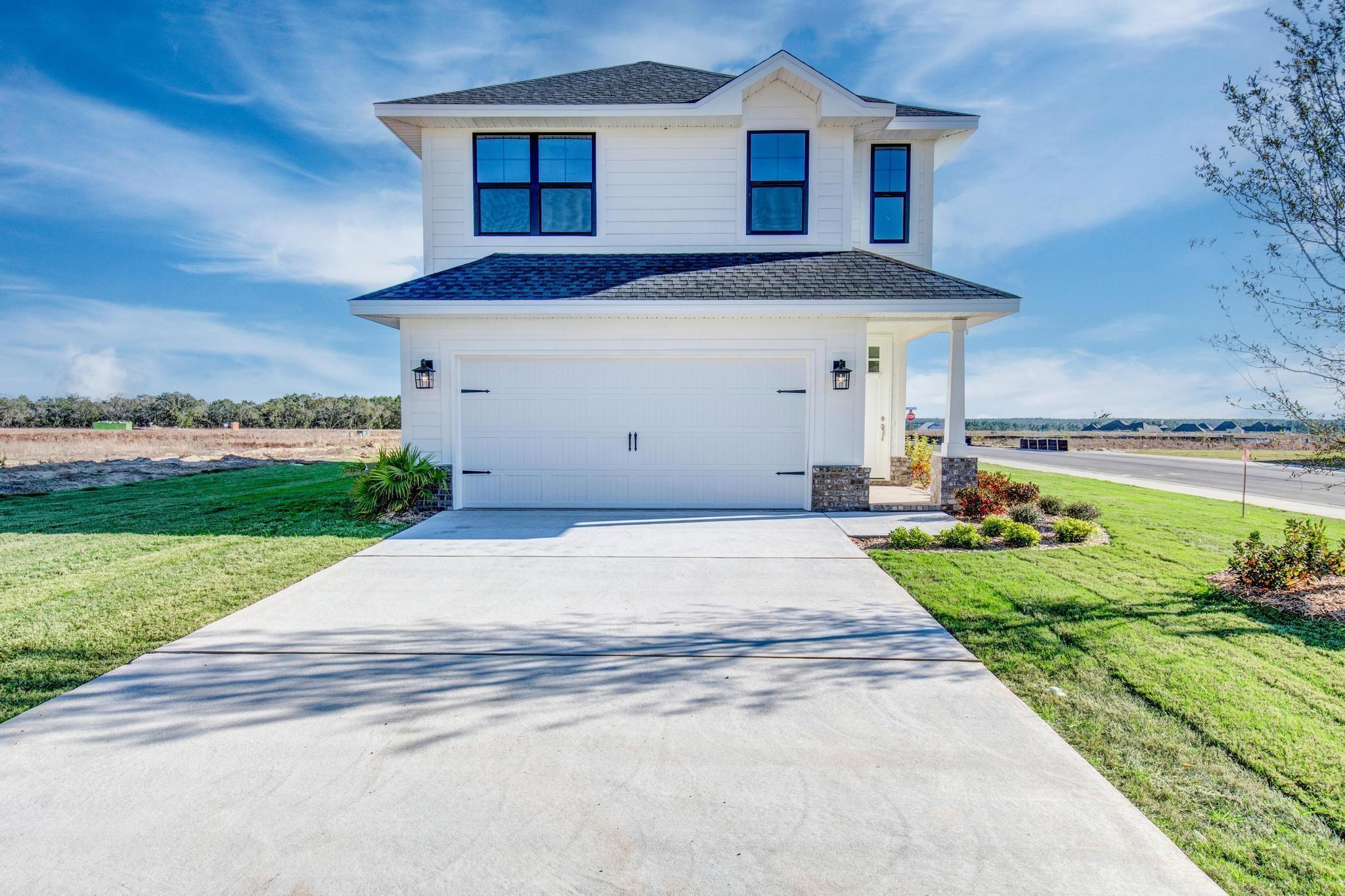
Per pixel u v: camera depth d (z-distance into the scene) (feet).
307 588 18.78
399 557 22.50
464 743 10.10
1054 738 10.19
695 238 35.24
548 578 19.99
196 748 9.91
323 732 10.42
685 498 32.55
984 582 19.20
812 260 33.68
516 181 35.29
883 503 32.40
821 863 7.45
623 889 7.06
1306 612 15.76
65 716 10.89
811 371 31.91
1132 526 28.99
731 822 8.21
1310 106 15.89
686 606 17.21
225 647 14.08
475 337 31.94
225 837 7.88
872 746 10.02
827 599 17.78
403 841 7.83
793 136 35.04
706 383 32.19
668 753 9.84
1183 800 8.60
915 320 32.42
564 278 31.83
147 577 19.79
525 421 32.35
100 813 8.34
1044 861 7.48
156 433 133.59
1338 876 7.20
